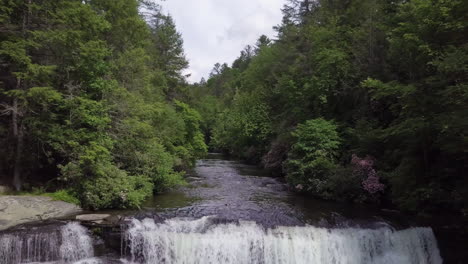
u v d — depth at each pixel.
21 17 11.16
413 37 9.98
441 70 8.33
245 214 10.66
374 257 9.45
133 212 10.49
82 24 11.16
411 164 11.30
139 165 13.76
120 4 14.19
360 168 13.38
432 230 9.71
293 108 22.17
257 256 8.98
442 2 9.09
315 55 19.98
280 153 21.38
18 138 11.38
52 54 11.73
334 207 12.34
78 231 8.66
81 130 11.27
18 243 7.76
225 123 45.88
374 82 11.02
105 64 12.48
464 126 7.89
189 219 9.86
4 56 10.72
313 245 9.16
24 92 10.02
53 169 12.89
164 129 17.59
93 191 10.73
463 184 10.03
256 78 34.78
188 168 23.20
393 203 12.50
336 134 15.80
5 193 10.95
